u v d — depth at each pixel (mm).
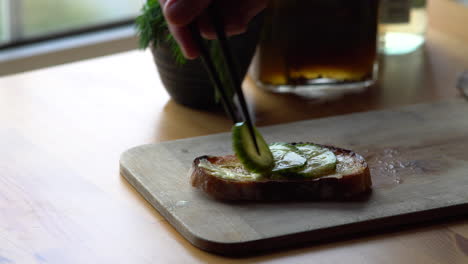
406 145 611
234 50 661
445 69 827
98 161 595
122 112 701
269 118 692
